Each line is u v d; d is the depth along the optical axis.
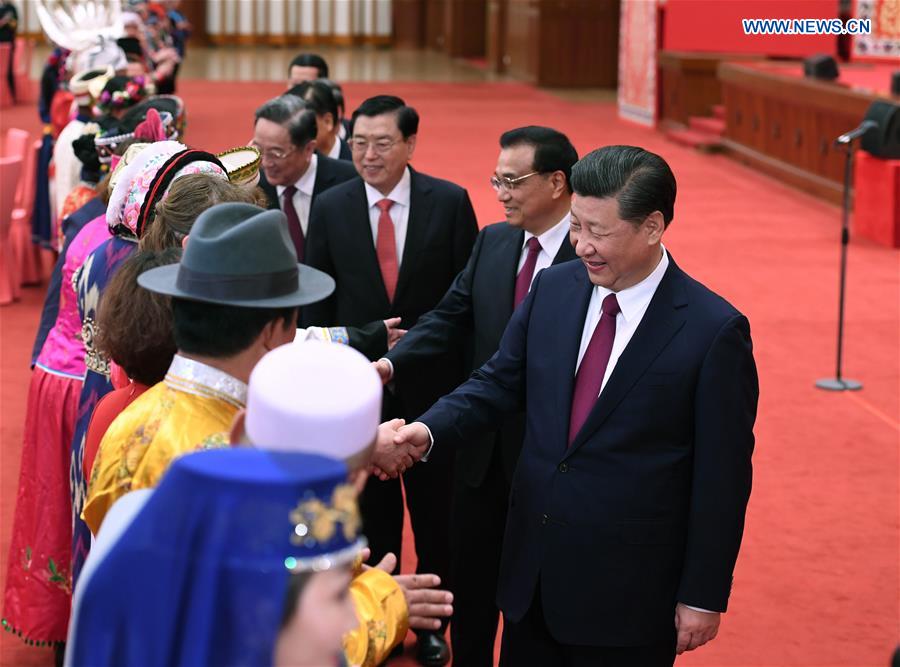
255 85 27.05
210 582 1.66
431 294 4.97
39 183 10.08
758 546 5.79
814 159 15.38
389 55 34.38
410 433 3.37
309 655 1.70
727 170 17.06
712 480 3.14
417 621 2.46
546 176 4.01
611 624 3.22
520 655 3.42
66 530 4.41
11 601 4.49
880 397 7.93
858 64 18.64
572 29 27.02
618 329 3.26
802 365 8.59
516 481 3.40
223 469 1.69
